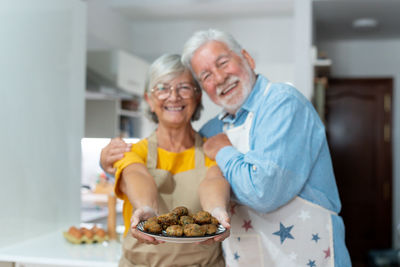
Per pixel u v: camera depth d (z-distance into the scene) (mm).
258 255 1251
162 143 1240
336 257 1219
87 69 3561
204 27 4656
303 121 1153
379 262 3688
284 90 1173
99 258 1581
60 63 1914
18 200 1681
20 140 1683
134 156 1184
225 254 1329
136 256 1153
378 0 3477
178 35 4715
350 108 4891
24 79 1699
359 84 4887
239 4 4090
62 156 1939
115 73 3689
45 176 1832
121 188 1181
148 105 1306
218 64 1218
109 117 3896
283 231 1227
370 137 4859
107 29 4156
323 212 1226
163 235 904
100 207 3352
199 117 1340
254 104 1232
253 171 1103
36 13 1761
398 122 4816
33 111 1753
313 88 3389
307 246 1218
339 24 4219
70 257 1576
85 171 4023
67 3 1958
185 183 1195
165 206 1179
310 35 3363
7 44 1607
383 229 4789
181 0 4102
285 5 4082
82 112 2086
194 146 1265
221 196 1079
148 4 4145
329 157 1241
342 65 4930
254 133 1197
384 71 4852
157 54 4750
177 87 1197
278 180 1102
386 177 4809
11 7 1626
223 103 1253
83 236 1796
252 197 1117
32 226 1764
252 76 1273
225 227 946
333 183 1261
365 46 4887
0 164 1587
